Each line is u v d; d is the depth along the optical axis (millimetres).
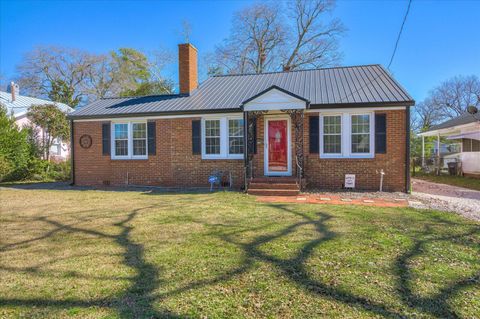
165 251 4816
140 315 2980
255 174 12617
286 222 6547
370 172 11594
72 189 13078
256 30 32625
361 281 3666
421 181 16547
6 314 3037
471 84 41812
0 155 16250
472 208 8227
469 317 2896
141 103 14789
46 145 20312
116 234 5820
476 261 4289
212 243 5176
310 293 3389
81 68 37688
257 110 11539
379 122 11453
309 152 12016
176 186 13398
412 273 3883
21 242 5391
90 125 14438
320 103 11492
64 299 3320
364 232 5699
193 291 3467
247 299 3275
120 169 14102
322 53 31547
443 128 19703
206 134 13164
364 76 14008
